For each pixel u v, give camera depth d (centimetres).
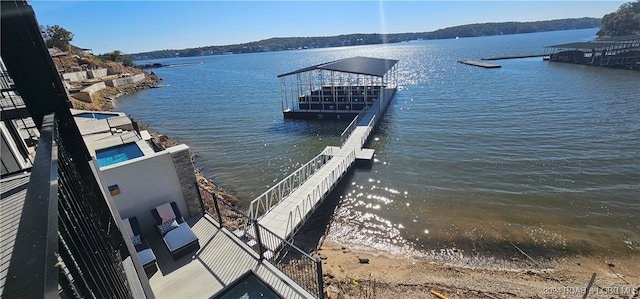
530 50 8881
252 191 1511
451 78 4691
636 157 1587
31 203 148
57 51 6084
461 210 1239
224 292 616
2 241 220
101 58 7500
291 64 10144
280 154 1972
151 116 3278
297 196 1217
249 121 2844
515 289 852
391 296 837
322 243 1084
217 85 5697
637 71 4281
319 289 609
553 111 2505
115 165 784
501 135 2030
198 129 2659
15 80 307
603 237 1044
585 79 3888
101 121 1619
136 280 412
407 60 8619
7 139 557
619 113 2339
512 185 1398
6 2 280
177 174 871
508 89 3534
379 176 1562
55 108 333
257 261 723
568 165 1551
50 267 108
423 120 2502
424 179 1505
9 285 95
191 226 876
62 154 266
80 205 277
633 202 1216
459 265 962
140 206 831
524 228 1111
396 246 1062
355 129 2159
